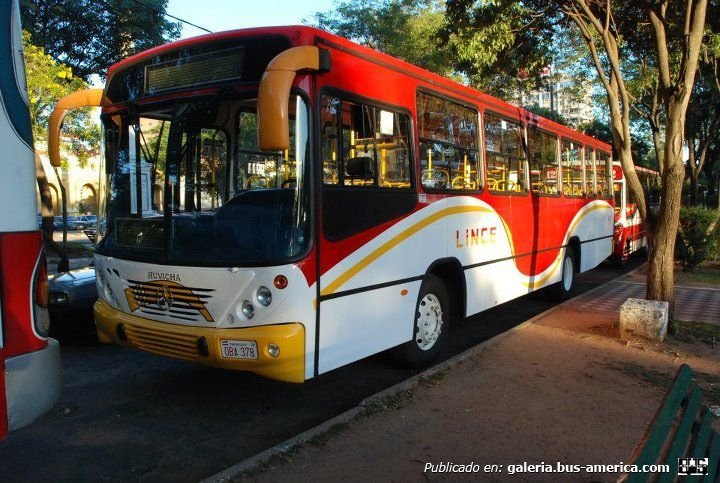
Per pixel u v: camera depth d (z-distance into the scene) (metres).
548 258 9.37
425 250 5.81
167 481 3.74
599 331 7.33
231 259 4.25
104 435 4.45
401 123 5.51
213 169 4.90
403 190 5.44
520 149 8.30
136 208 4.96
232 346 4.16
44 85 12.34
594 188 11.97
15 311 2.85
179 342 4.40
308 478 3.58
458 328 8.33
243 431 4.55
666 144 7.18
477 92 7.09
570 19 9.96
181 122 4.68
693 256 13.82
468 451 3.98
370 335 4.99
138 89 5.11
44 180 11.64
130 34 16.84
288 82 3.82
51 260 15.44
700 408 2.61
